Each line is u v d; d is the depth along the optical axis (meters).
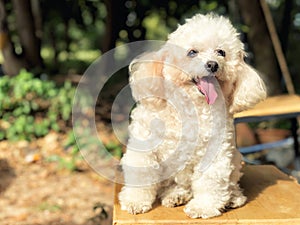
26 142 2.36
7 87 2.52
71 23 3.60
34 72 2.78
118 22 2.86
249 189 1.20
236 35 1.12
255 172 1.32
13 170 2.13
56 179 2.04
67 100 2.47
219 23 1.11
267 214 1.07
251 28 2.44
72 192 1.91
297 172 1.85
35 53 2.85
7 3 2.90
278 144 2.05
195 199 1.08
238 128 2.16
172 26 3.27
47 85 2.55
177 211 1.08
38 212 1.75
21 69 2.75
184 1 3.10
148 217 1.05
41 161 2.20
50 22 3.50
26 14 2.77
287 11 2.67
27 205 1.80
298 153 1.90
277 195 1.17
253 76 1.12
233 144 1.10
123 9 2.89
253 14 2.40
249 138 2.15
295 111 1.55
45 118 2.51
